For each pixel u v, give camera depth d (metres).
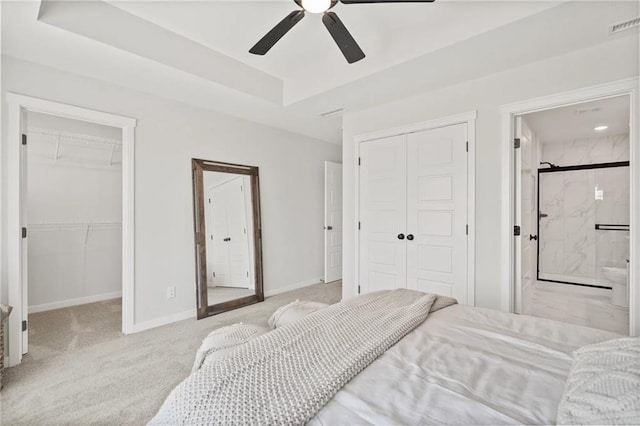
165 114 3.30
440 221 3.08
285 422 0.79
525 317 1.58
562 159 5.11
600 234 4.79
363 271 3.71
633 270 2.17
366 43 2.76
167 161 3.31
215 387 0.92
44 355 2.52
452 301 1.93
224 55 2.98
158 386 2.07
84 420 1.73
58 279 3.99
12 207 2.39
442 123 3.05
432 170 3.14
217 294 3.66
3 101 2.37
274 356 1.09
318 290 4.65
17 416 1.77
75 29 2.11
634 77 2.16
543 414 0.81
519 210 2.76
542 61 2.51
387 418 0.80
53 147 3.98
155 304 3.20
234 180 3.92
